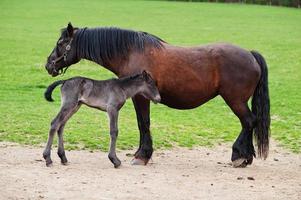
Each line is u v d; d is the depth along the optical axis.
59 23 49.81
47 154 12.28
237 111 13.05
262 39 42.72
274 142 16.11
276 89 25.52
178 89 12.86
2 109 19.48
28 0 71.44
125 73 12.88
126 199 10.21
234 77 12.88
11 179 11.16
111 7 66.69
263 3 77.94
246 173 12.50
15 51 34.88
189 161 13.54
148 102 12.80
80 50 12.98
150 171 12.27
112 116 12.38
